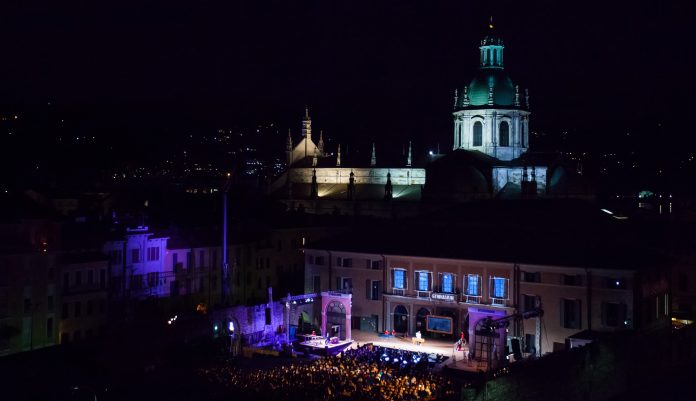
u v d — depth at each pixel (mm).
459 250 93750
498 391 57688
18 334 84250
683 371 81812
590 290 82938
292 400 58844
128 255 100875
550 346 85625
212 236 117125
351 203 175750
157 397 63219
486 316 81625
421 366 72625
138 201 158875
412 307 95812
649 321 83562
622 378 73562
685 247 104812
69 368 71625
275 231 129125
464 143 168250
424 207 163375
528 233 96062
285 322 98188
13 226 87188
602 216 104000
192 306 110938
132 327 79125
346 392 60344
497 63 169500
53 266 89062
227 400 60875
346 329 94312
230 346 87312
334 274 102750
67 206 138750
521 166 157875
